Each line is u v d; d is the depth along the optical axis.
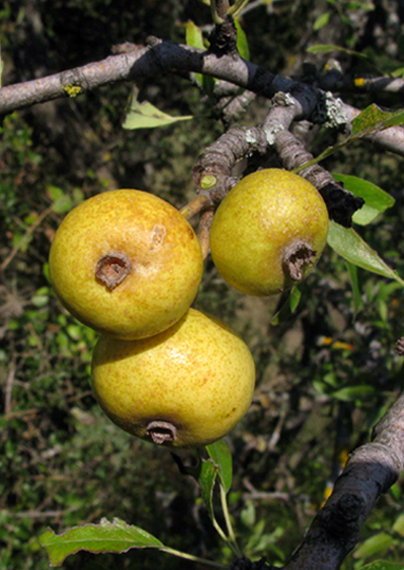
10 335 0.65
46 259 0.71
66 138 0.77
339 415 0.47
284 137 0.21
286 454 0.72
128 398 0.18
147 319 0.17
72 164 0.78
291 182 0.18
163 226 0.17
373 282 0.54
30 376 0.64
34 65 0.72
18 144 0.68
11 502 0.67
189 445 0.20
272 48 0.71
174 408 0.18
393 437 0.17
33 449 0.67
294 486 0.71
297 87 0.24
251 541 0.55
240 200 0.18
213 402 0.18
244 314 0.91
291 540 0.70
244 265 0.18
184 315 0.19
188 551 0.67
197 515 0.63
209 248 0.19
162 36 0.78
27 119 0.78
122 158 0.83
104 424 0.68
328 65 0.30
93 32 0.81
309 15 0.59
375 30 0.56
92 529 0.19
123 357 0.18
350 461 0.16
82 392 0.67
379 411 0.38
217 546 0.63
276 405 0.70
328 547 0.15
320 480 0.71
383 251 0.56
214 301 0.81
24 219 0.69
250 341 0.82
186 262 0.17
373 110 0.18
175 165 0.87
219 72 0.24
